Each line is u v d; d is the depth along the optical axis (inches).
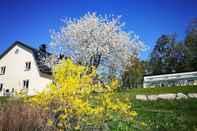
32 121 243.4
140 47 1342.3
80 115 289.4
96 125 301.7
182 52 2940.5
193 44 2640.3
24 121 237.6
